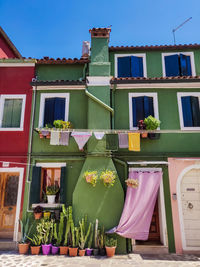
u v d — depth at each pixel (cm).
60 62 929
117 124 841
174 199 754
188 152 800
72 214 723
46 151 815
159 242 750
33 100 878
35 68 933
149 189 741
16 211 759
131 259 637
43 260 611
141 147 812
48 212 733
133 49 984
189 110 855
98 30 926
